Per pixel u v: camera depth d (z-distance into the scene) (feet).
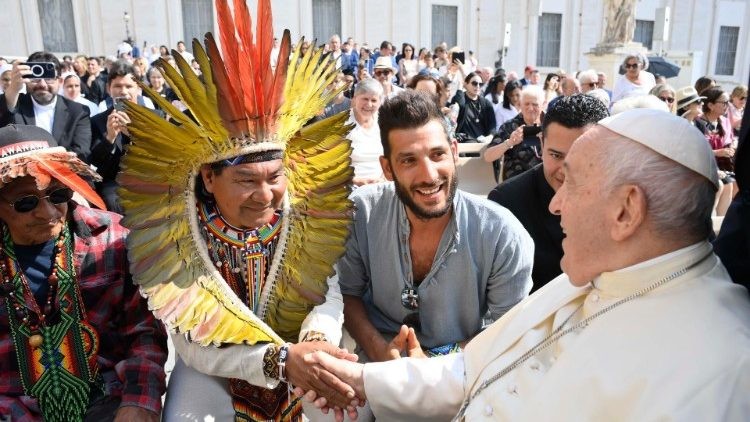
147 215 5.13
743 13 74.28
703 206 3.70
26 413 5.11
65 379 5.16
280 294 5.62
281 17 58.54
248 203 5.09
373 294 6.50
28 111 13.24
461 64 35.53
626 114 3.84
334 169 5.74
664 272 3.79
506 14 65.00
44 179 4.65
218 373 5.28
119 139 12.30
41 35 54.08
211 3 57.26
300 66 5.31
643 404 3.51
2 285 4.95
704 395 3.29
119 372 5.47
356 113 14.23
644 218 3.71
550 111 6.88
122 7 54.49
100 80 29.35
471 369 5.10
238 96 4.82
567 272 4.22
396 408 5.19
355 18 60.85
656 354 3.59
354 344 7.22
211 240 5.38
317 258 5.67
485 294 6.36
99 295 5.34
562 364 4.01
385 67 23.31
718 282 3.77
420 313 6.26
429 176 5.47
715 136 18.43
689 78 53.47
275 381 5.18
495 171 14.61
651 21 72.69
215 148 4.96
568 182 4.04
